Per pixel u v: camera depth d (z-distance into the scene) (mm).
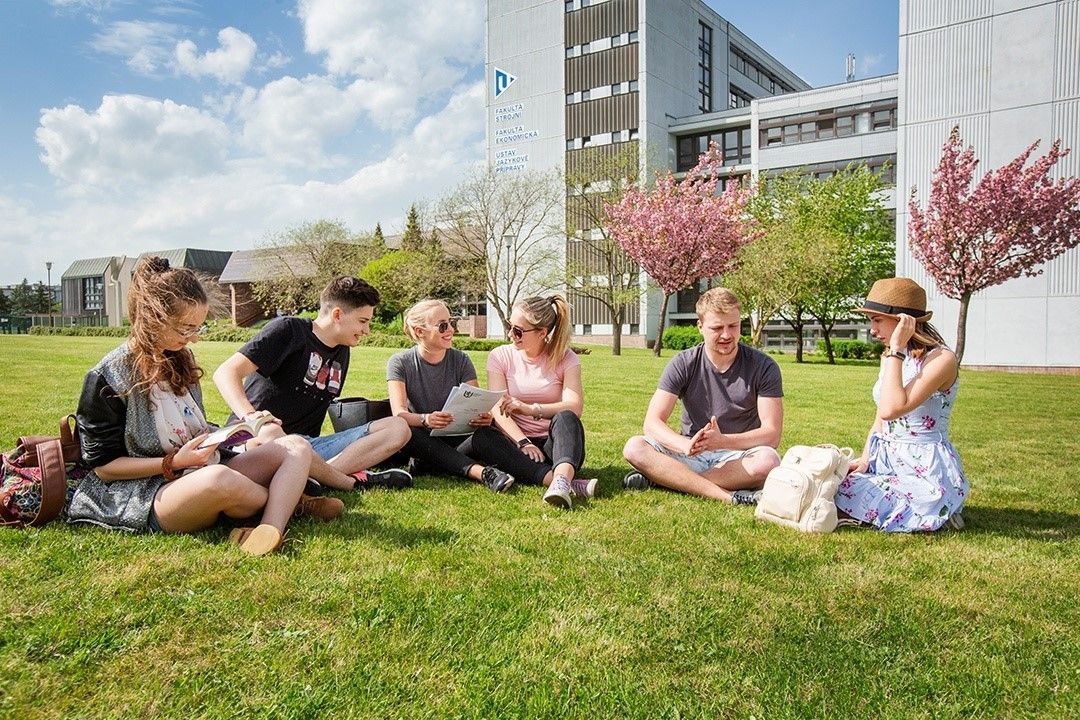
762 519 3520
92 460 2850
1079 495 4320
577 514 3539
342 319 3928
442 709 1724
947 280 19969
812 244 23797
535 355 4562
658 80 36469
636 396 10250
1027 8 20594
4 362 13742
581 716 1718
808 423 7805
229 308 62656
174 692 1760
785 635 2195
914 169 22625
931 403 3486
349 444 4004
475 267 34750
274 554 2723
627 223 25797
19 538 2766
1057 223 18641
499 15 40438
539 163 39250
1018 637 2219
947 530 3434
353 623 2166
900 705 1812
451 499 3758
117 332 38312
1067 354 20422
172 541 2795
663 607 2379
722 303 4059
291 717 1670
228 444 3473
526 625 2207
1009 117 21016
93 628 2070
